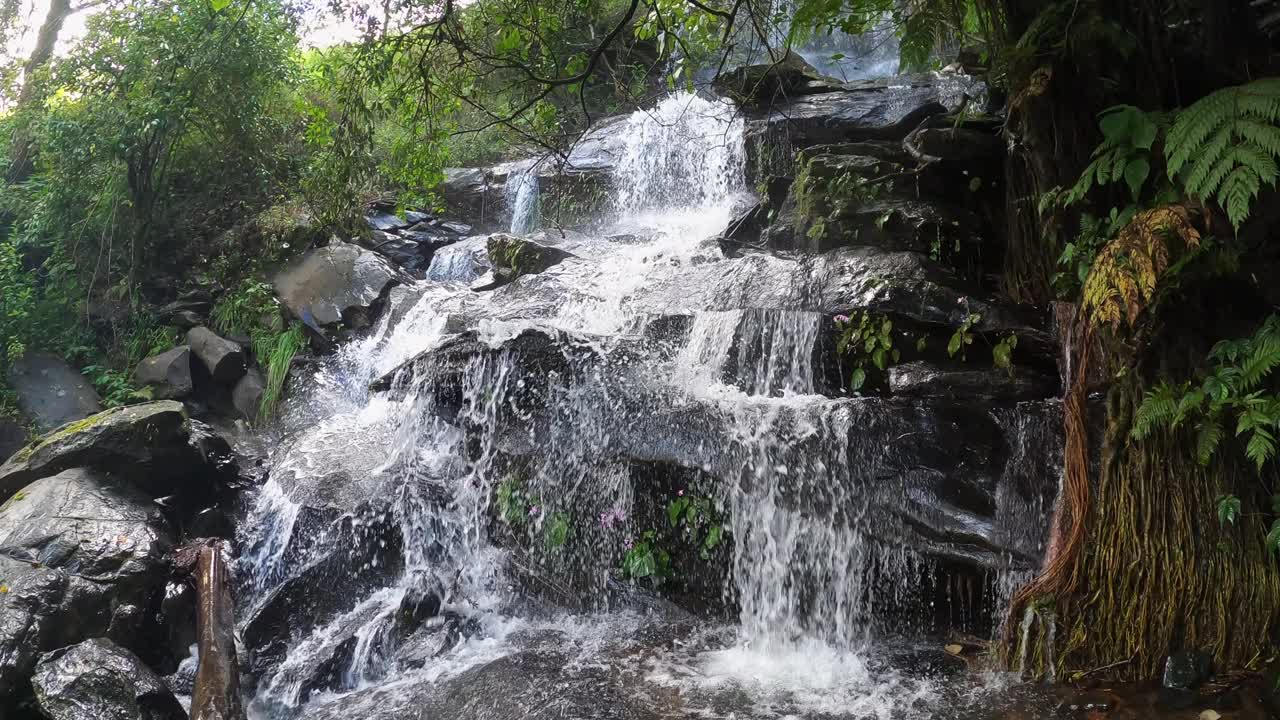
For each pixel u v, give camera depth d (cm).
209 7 1033
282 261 1027
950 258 604
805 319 575
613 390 581
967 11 547
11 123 1167
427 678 488
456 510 608
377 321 953
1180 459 401
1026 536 445
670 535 541
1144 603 402
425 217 1161
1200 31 426
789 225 709
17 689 433
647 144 1087
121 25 1033
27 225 1041
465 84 549
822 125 891
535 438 591
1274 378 382
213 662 470
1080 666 414
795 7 660
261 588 628
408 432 659
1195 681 382
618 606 548
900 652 463
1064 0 427
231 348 913
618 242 928
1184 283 389
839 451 493
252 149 1134
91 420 631
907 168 657
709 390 588
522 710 434
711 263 719
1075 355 434
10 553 509
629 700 435
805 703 423
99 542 530
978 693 414
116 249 1041
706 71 1223
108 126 1003
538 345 599
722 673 461
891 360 545
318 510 626
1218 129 353
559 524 571
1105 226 430
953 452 481
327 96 1247
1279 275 380
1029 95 444
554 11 555
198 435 692
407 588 572
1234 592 391
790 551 498
